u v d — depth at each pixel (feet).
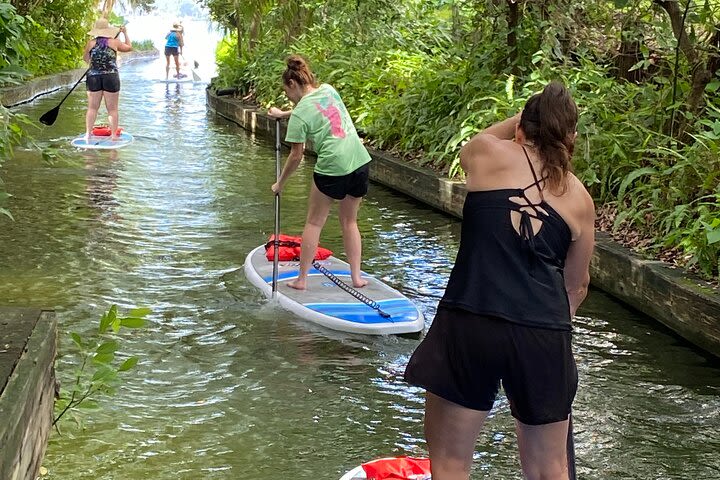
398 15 46.83
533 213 10.40
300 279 21.24
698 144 23.25
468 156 11.07
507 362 10.07
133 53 122.52
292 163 20.35
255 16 66.49
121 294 21.08
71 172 35.45
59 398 14.29
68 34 80.18
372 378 17.04
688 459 14.30
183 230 27.27
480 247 10.40
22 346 12.41
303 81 20.42
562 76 30.32
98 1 91.30
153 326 19.16
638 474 13.80
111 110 43.73
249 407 15.62
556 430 10.42
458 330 10.25
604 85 29.30
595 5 31.55
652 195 23.40
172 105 63.52
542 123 10.69
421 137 35.47
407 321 19.40
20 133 16.44
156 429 14.64
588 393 16.61
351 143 20.27
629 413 15.83
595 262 22.62
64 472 13.12
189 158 40.50
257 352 18.03
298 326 19.47
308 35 57.31
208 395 16.02
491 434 14.94
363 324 19.12
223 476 13.26
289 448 14.23
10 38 16.48
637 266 20.74
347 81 44.86
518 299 10.13
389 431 14.96
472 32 37.70
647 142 25.81
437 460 10.68
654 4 28.55
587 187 26.40
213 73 96.73
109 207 29.86
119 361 17.21
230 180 35.53
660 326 20.01
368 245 26.37
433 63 41.57
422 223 29.32
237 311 20.22
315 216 20.92
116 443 14.07
